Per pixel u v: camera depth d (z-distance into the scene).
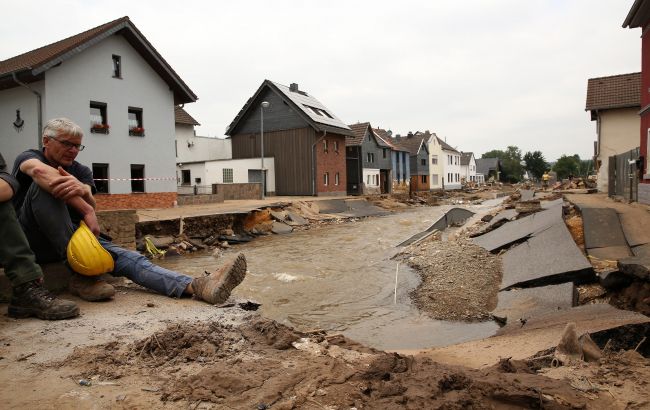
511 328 6.52
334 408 2.44
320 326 7.77
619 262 7.09
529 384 2.78
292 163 36.69
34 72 18.02
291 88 40.09
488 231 15.42
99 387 2.68
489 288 9.41
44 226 4.07
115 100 21.52
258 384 2.68
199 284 4.58
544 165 104.69
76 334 3.50
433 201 46.78
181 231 17.30
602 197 17.89
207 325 3.68
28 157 4.06
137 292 4.83
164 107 23.89
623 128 23.88
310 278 11.52
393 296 9.55
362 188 43.81
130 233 8.65
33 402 2.48
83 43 19.38
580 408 2.58
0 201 3.68
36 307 3.82
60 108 19.36
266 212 22.30
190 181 34.50
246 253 15.81
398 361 3.09
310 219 25.20
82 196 4.22
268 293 10.07
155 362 3.04
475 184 81.81
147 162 23.02
